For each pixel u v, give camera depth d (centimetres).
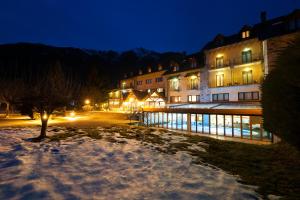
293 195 559
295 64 536
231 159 917
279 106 619
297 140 552
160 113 2878
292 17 2302
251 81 3281
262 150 1104
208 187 596
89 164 760
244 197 541
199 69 4019
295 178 683
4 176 609
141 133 1596
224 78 3653
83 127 1983
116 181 612
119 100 6969
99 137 1330
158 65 5678
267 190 589
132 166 761
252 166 816
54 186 552
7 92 3144
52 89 1294
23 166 699
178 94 4491
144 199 509
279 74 612
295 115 537
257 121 2178
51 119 3247
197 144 1238
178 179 650
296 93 530
